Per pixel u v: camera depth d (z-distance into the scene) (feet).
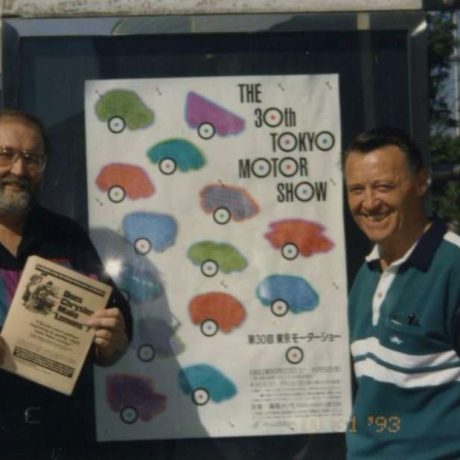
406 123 10.39
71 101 10.23
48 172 10.19
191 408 10.23
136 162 10.21
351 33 10.32
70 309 9.38
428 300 8.54
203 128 10.22
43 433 9.72
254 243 10.21
